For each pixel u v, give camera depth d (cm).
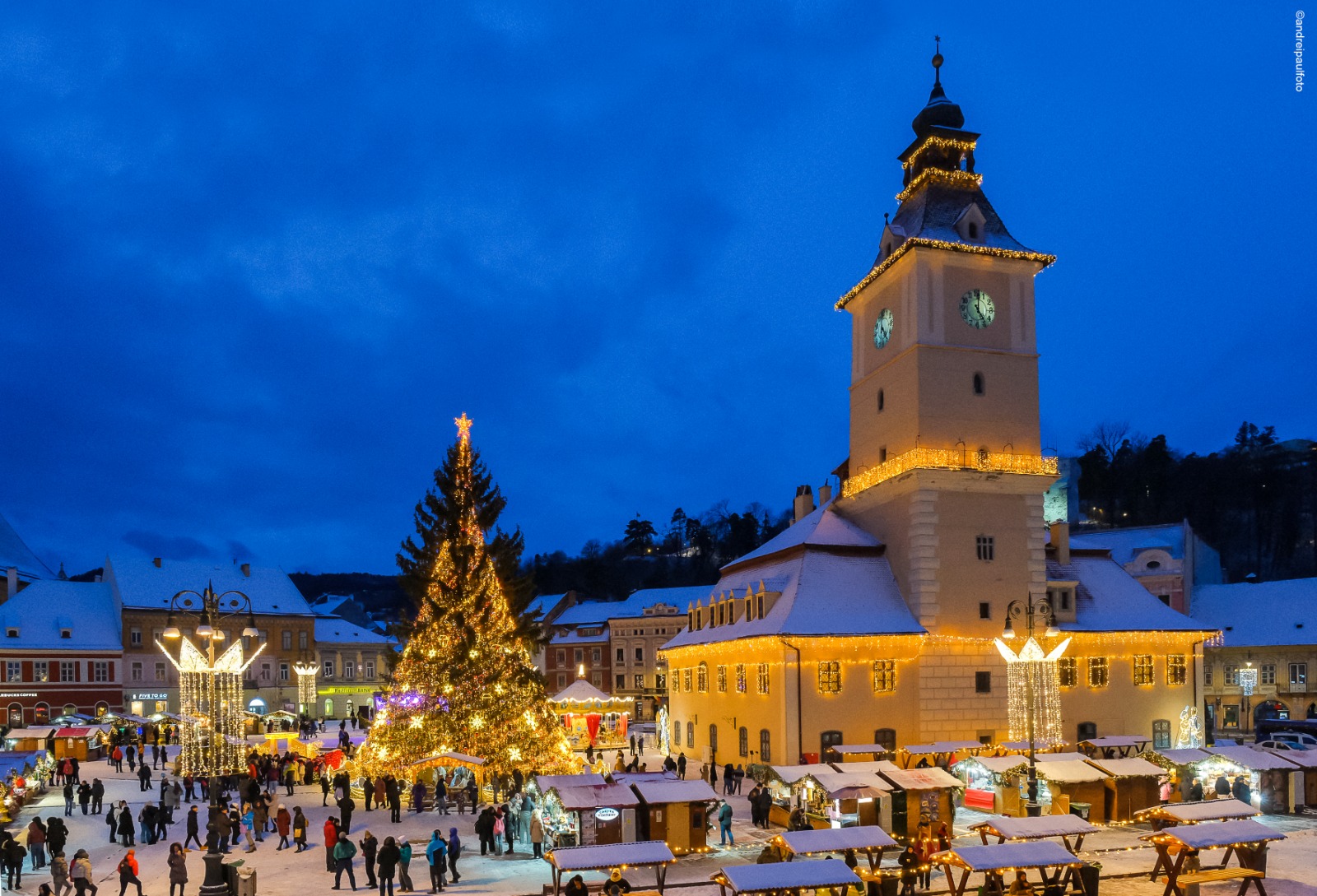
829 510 6494
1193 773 4425
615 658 12519
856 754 4981
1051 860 2833
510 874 3447
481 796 4753
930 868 3122
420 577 5409
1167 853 3119
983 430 5847
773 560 6316
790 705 5325
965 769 4544
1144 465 13925
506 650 5050
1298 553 12675
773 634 5384
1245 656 8169
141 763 5547
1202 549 9194
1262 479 13088
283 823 3891
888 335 6197
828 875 2648
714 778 5344
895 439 6019
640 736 8012
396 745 4894
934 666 5512
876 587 5769
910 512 5697
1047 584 5838
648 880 3319
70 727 7006
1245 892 3005
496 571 5434
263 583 11500
